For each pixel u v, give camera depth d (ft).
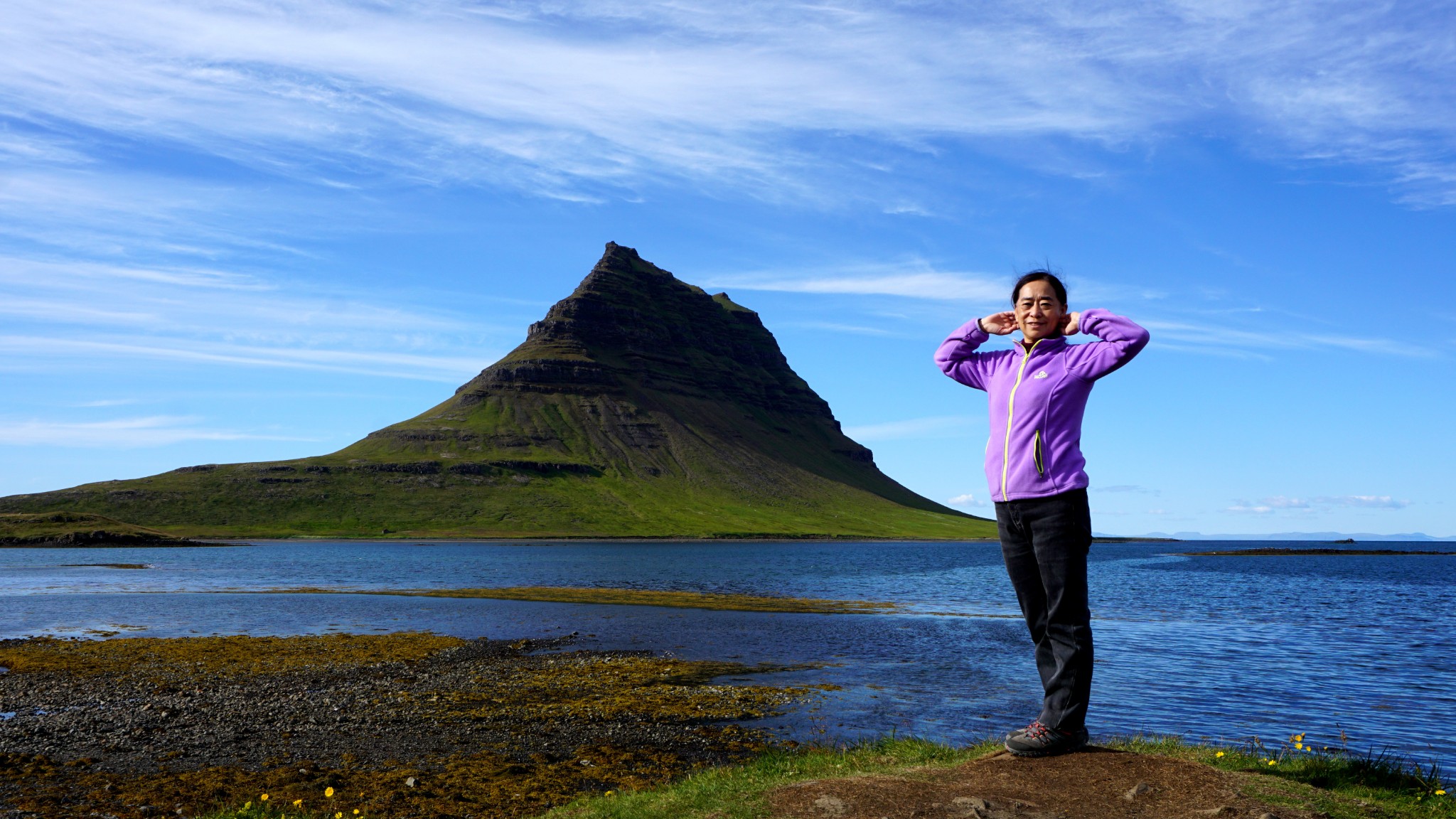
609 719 68.69
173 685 82.58
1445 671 95.04
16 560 378.12
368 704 74.13
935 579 273.95
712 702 75.31
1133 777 24.53
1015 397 25.68
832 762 36.68
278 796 47.29
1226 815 22.02
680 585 235.40
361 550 530.68
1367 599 207.10
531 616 149.79
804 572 312.50
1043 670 27.48
